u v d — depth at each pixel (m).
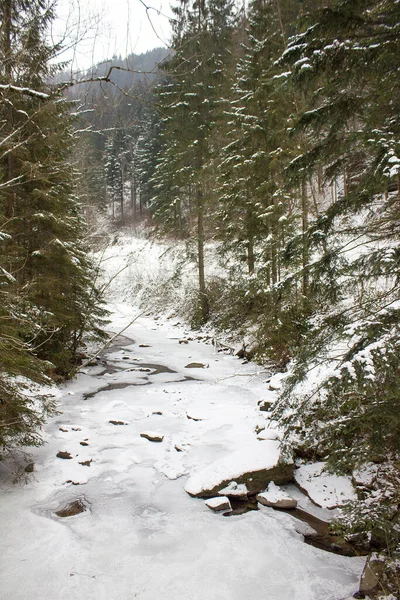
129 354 13.54
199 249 17.38
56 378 9.43
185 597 3.35
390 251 3.62
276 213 9.82
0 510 4.61
